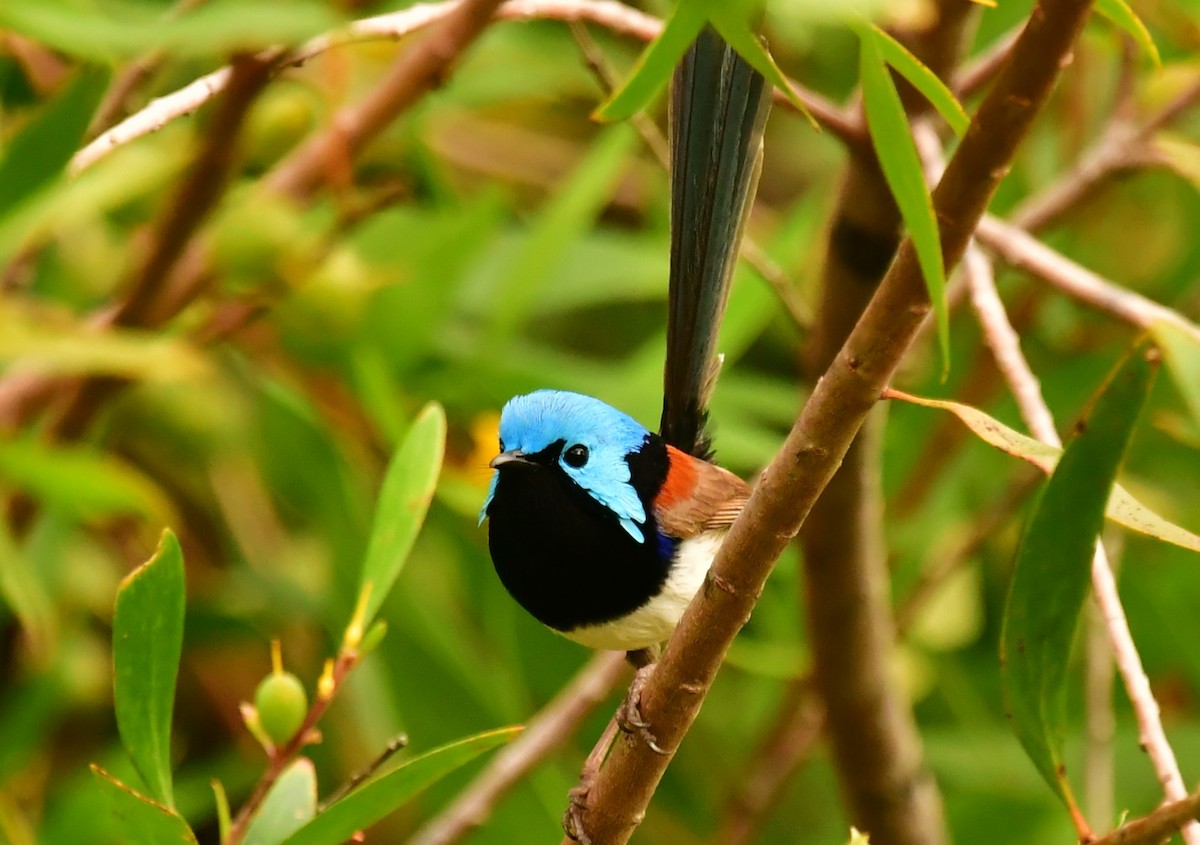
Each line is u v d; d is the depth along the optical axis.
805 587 9.59
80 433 9.90
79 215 9.30
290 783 7.06
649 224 13.61
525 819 11.09
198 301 9.95
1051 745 6.01
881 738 9.94
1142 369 5.59
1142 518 5.96
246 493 11.52
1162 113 11.28
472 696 11.11
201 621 11.44
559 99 13.62
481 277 12.53
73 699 10.87
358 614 6.80
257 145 9.87
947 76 8.70
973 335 12.54
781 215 14.05
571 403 8.74
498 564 8.87
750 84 7.77
